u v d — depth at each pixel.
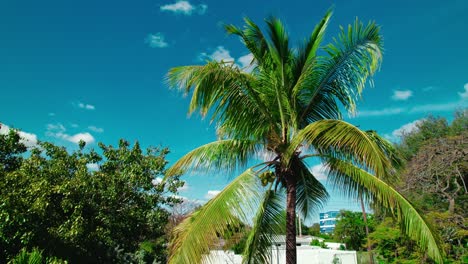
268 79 7.68
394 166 7.36
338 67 7.57
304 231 52.34
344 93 7.70
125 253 16.64
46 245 11.22
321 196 8.94
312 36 8.01
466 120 28.31
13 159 13.07
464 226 16.61
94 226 13.52
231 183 6.50
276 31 7.79
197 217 6.04
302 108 8.08
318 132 6.00
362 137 5.65
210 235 5.75
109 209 14.05
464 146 20.81
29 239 9.81
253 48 7.74
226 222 5.88
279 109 7.79
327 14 7.91
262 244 7.29
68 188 11.97
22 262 7.93
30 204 10.27
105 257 14.58
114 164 15.52
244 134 7.75
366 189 7.43
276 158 7.70
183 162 7.41
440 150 21.62
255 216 7.21
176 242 5.91
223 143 7.66
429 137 29.69
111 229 14.30
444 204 21.80
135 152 15.64
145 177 15.20
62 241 11.84
